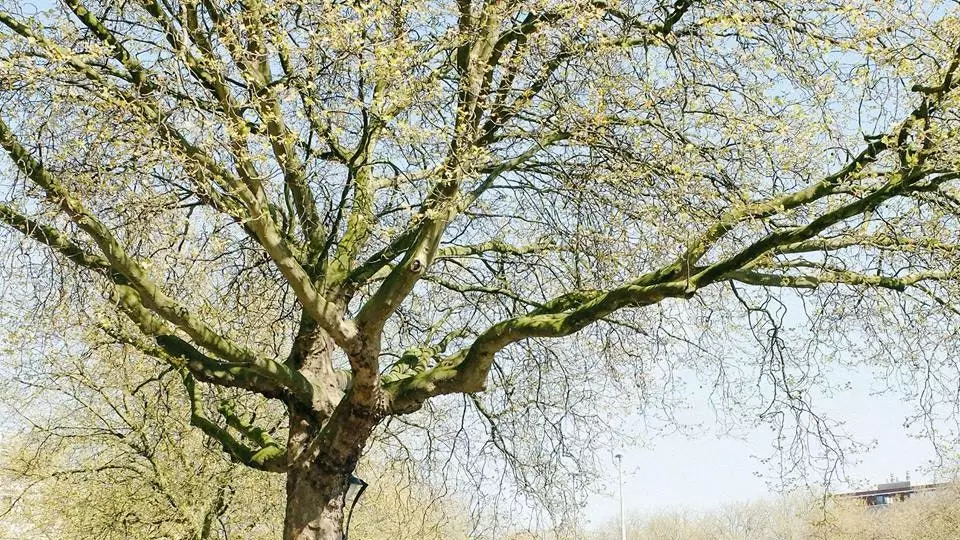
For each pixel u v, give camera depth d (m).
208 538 16.56
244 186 8.16
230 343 9.52
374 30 8.70
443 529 16.58
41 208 8.41
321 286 10.77
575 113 9.12
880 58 8.67
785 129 8.77
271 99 8.15
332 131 9.34
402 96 8.23
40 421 16.72
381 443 14.88
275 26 8.41
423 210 9.34
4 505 16.81
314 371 10.95
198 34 8.50
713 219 8.91
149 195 8.75
